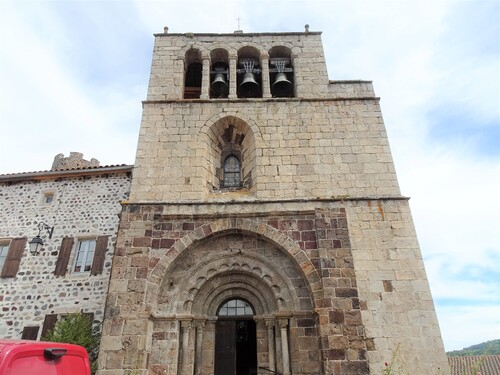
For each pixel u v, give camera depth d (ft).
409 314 30.73
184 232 34.63
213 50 47.42
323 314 30.14
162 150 39.40
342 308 30.27
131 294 31.01
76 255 43.96
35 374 15.58
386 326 30.25
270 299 33.24
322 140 39.99
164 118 41.50
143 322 29.86
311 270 32.32
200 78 51.72
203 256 34.55
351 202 35.88
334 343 28.94
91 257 43.96
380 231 34.47
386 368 26.84
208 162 40.04
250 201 35.70
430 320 30.40
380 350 29.30
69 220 45.68
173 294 32.76
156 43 47.75
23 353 15.28
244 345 42.32
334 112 41.86
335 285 31.22
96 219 45.50
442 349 29.22
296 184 37.35
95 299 40.47
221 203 35.78
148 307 30.78
